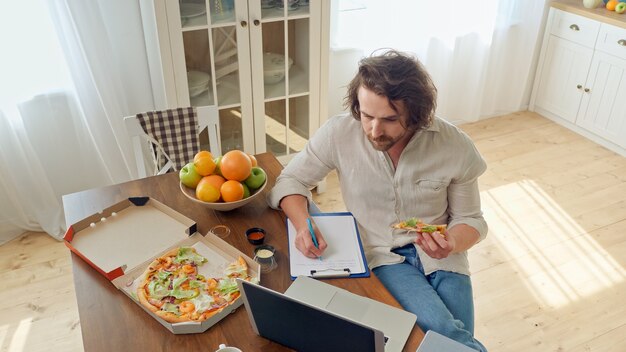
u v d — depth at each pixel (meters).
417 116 1.42
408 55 1.45
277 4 2.52
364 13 3.15
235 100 2.69
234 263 1.38
